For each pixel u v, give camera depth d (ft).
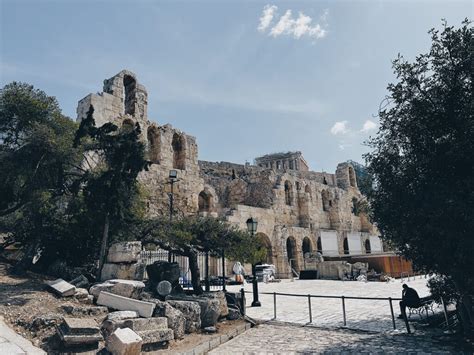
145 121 94.22
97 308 33.47
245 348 34.83
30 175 43.47
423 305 41.93
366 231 185.57
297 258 137.39
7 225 53.98
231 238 51.08
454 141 30.68
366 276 116.78
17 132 46.80
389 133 36.22
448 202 28.35
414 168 32.63
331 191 174.19
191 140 106.83
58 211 52.70
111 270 44.60
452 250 30.83
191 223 50.62
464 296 32.83
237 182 145.69
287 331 42.50
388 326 43.14
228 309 46.98
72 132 51.88
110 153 48.26
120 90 89.45
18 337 26.66
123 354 25.67
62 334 26.55
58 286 36.99
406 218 33.63
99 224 50.24
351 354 31.91
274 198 140.05
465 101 31.30
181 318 35.27
